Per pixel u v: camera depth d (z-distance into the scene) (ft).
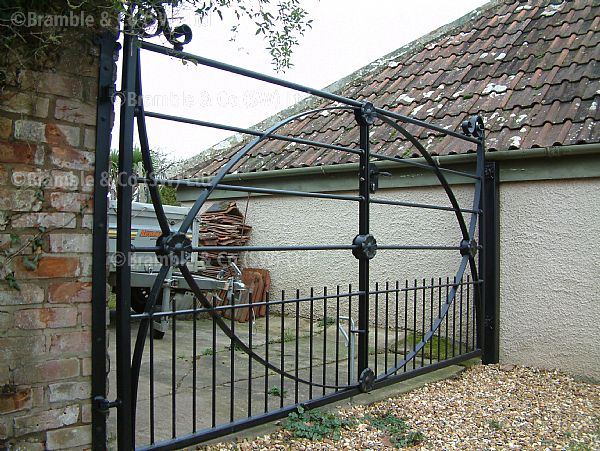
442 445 10.24
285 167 20.95
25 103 6.59
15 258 6.54
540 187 15.66
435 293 17.94
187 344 17.46
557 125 15.66
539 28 21.26
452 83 20.56
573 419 11.89
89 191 7.11
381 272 19.42
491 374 15.03
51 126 6.78
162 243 8.09
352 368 12.38
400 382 13.60
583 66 17.85
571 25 20.51
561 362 15.19
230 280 18.56
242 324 21.40
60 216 6.87
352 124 21.75
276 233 22.77
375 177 12.18
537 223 15.69
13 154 6.52
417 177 18.10
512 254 16.07
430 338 13.99
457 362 14.94
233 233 23.31
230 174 22.52
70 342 6.96
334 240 20.86
